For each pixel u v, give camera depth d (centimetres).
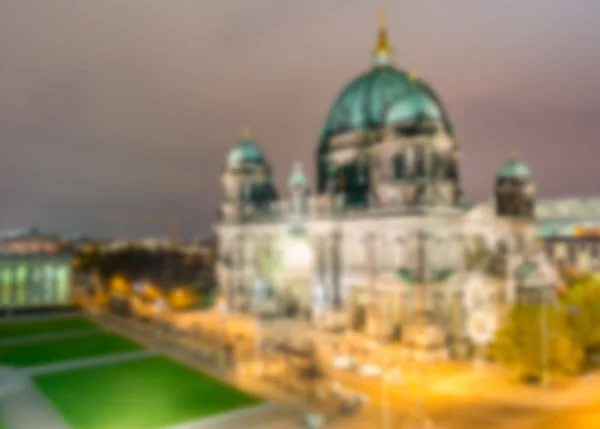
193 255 18638
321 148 9556
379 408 4784
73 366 6359
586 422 4431
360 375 5853
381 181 8425
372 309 7306
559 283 8062
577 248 13200
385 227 7256
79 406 4875
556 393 5225
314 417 4184
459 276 7006
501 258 7569
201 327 8800
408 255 6938
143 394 5225
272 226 9850
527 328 5688
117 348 7362
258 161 10681
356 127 8719
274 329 8431
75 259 17700
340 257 8019
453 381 5656
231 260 10519
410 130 6981
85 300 13000
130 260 16575
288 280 9706
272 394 5203
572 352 5744
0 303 11912
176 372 6053
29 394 5266
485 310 7162
